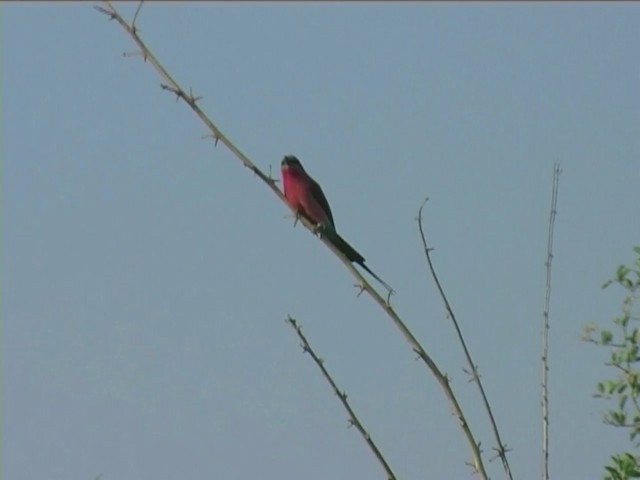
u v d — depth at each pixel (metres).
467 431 11.66
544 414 11.73
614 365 14.26
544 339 11.99
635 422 14.02
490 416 11.71
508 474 11.50
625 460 13.87
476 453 11.55
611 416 14.05
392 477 11.49
